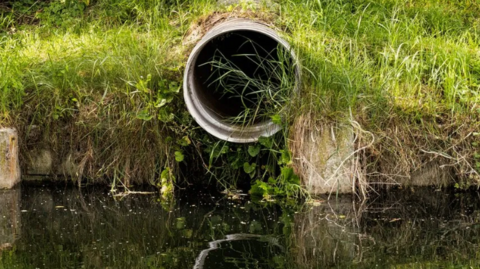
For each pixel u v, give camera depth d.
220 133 6.70
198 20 8.19
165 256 4.96
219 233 5.54
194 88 6.83
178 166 7.19
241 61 8.46
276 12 8.02
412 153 7.05
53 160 7.39
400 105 7.13
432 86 7.40
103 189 7.14
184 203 6.55
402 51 7.84
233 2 8.47
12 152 7.16
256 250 5.11
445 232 5.62
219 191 7.07
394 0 9.05
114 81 7.33
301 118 6.73
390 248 5.18
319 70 7.04
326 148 6.77
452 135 7.12
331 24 8.21
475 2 9.27
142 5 9.27
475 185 7.11
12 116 7.34
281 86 6.86
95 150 7.23
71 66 7.67
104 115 7.19
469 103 7.22
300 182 6.79
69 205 6.50
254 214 6.14
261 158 7.07
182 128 7.11
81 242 5.32
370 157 7.00
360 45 7.90
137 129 7.14
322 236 5.47
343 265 4.80
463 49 7.95
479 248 5.20
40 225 5.81
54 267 4.74
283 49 7.06
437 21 8.73
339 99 6.87
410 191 6.98
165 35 8.30
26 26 9.31
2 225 5.81
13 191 7.04
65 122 7.35
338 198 6.69
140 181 7.24
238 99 7.82
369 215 6.12
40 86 7.46
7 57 8.04
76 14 9.45
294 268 4.72
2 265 4.78
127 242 5.30
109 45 8.17
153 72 7.30
